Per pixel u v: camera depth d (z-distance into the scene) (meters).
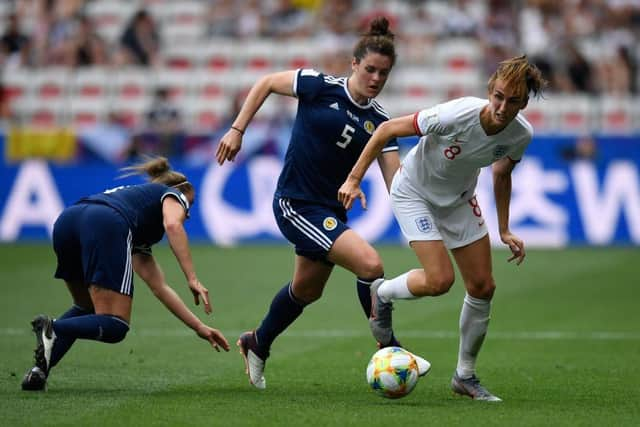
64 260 23.56
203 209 62.78
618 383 24.98
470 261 22.64
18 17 81.75
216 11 79.25
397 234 61.31
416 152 22.94
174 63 76.56
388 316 23.08
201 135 64.50
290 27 78.00
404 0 79.94
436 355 30.05
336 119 23.75
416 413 20.53
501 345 31.97
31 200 62.94
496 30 76.50
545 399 22.64
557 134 61.16
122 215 22.91
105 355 29.19
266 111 68.25
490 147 21.86
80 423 19.25
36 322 22.31
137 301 41.59
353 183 21.97
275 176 62.56
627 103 71.69
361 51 23.59
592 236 60.84
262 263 54.00
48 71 76.50
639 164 60.62
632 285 46.81
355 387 24.25
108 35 81.31
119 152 65.38
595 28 77.94
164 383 24.64
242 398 22.38
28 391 22.91
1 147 63.97
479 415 20.34
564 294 44.34
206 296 22.56
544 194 61.09
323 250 23.34
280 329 24.12
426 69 74.75
